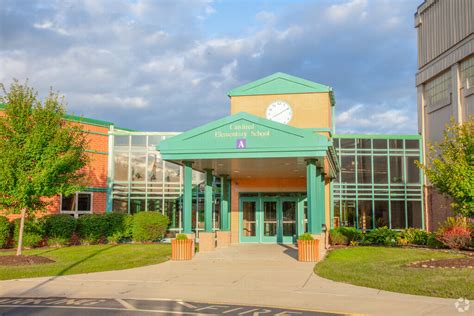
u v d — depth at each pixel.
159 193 31.25
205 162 21.45
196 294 12.33
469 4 27.17
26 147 18.89
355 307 10.40
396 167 31.78
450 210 28.55
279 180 28.55
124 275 15.72
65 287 13.54
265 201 28.70
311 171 19.58
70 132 20.70
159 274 15.91
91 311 10.09
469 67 27.58
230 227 28.44
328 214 30.00
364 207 31.34
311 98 27.61
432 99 31.69
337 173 29.91
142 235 28.19
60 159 19.22
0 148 18.94
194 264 18.31
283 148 19.33
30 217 24.17
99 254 21.58
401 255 19.83
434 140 31.16
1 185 18.78
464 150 18.42
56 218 25.94
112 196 30.92
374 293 12.00
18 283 14.22
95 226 27.08
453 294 11.30
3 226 24.47
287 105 27.70
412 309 10.01
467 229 22.27
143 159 31.45
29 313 9.90
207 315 9.62
